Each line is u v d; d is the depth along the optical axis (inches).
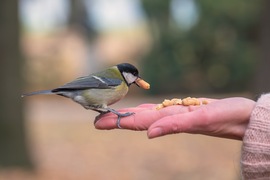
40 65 1142.3
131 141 578.6
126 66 211.6
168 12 1017.5
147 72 1035.3
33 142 497.4
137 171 454.3
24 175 429.7
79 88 199.0
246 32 970.1
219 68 1007.0
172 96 1016.2
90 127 675.4
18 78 455.5
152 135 129.7
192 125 131.2
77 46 1249.4
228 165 456.1
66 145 557.0
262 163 122.0
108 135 615.8
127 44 1323.8
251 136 123.5
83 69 1227.9
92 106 203.5
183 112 143.9
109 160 493.0
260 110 125.1
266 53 351.3
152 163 481.7
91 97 200.7
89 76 207.0
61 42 1246.9
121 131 644.1
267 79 350.3
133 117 150.1
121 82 207.9
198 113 131.2
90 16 1213.7
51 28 1305.4
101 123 155.9
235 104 132.0
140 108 172.1
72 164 473.7
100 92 201.9
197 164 469.7
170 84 1030.4
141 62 1061.8
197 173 438.9
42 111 877.8
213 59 1003.9
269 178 122.2
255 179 123.9
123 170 456.8
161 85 1031.6
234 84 1010.1
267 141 121.7
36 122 731.4
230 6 932.6
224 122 131.8
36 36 1353.3
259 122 123.3
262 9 358.0
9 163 444.5
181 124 130.3
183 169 455.2
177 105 152.1
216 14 957.8
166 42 1015.6
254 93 359.9
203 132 134.7
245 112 131.0
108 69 213.0
